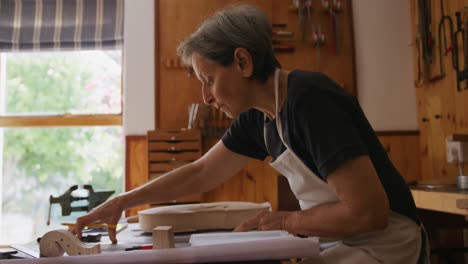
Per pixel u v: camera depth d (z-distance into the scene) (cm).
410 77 305
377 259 86
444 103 268
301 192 98
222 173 125
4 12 305
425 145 292
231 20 93
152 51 297
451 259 233
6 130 310
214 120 282
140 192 121
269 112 100
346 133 79
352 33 303
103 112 311
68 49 305
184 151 273
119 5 308
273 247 72
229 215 131
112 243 109
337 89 89
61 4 307
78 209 186
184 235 121
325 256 88
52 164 309
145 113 294
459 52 253
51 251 85
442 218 226
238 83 94
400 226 91
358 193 76
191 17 300
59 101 311
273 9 303
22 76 312
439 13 273
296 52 300
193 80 296
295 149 92
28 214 305
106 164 311
